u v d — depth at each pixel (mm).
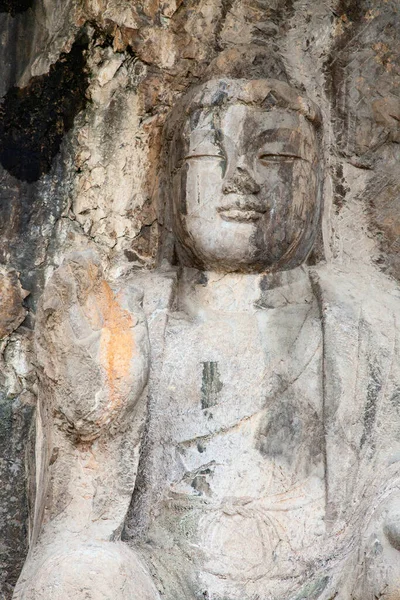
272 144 5160
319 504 4879
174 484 4934
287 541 4797
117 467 4605
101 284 4617
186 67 5535
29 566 4523
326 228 5480
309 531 4824
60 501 4594
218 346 5102
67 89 5539
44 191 5484
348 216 5570
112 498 4594
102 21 5535
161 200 5500
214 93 5195
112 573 4340
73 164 5523
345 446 4914
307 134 5254
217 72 5289
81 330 4562
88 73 5551
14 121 5492
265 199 5148
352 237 5555
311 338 5113
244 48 5344
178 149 5277
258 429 4977
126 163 5531
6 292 5387
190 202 5191
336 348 5016
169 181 5395
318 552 4797
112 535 4555
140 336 4625
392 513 4598
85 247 5480
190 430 4984
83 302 4586
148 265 5496
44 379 4664
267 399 5012
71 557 4379
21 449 5309
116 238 5504
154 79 5535
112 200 5523
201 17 5547
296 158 5211
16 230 5449
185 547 4785
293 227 5199
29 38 5535
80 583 4301
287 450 4957
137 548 4820
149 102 5527
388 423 5004
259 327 5152
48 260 5461
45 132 5512
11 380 5355
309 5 5617
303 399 5016
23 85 5512
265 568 4742
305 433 4980
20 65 5520
